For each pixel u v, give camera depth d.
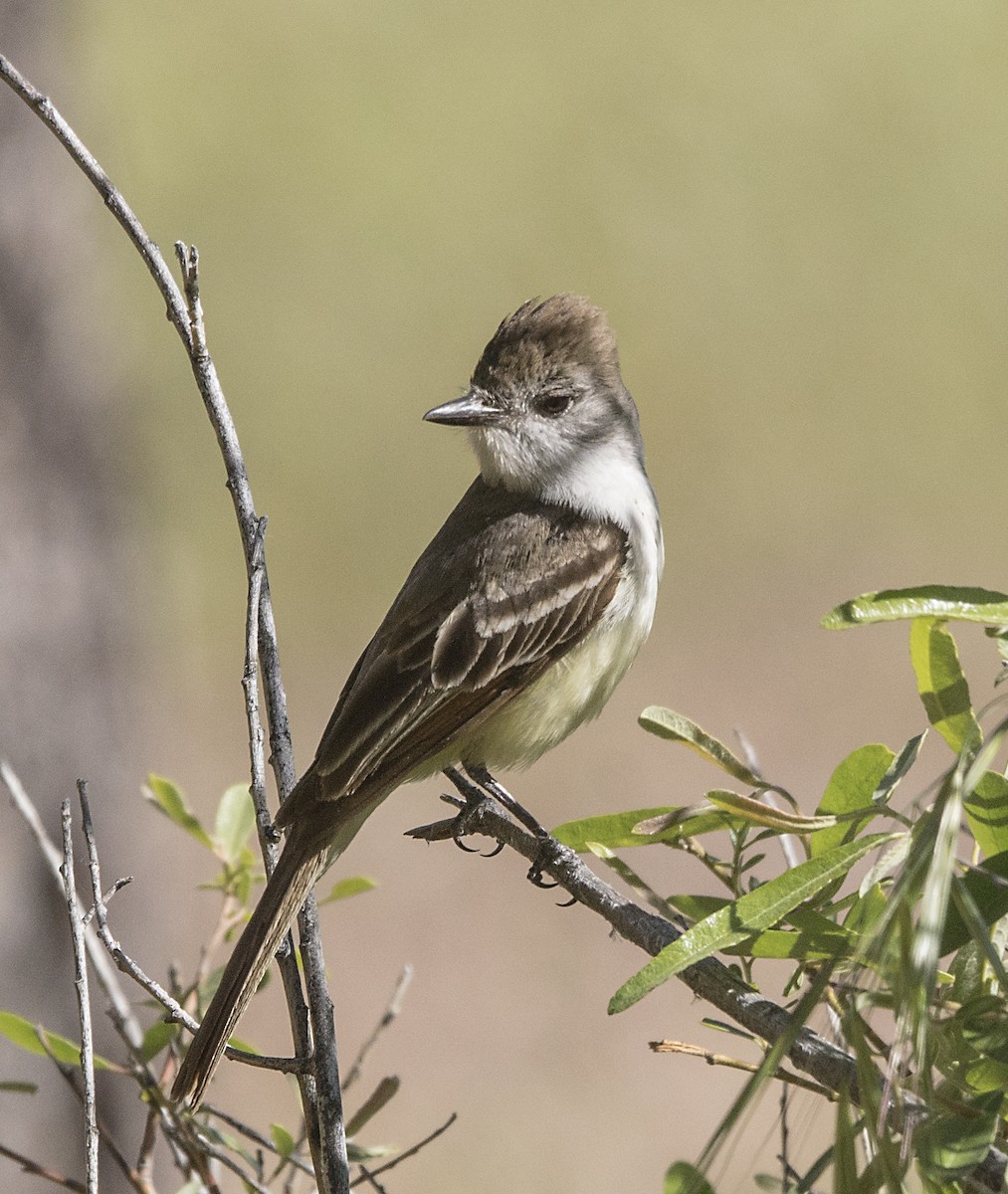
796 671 17.77
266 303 21.20
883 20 24.16
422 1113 12.75
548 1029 13.70
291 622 18.80
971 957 3.70
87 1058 4.19
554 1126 12.62
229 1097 12.52
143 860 11.04
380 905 15.09
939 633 4.28
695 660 18.09
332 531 19.55
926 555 19.48
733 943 3.89
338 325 21.00
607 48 24.08
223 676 18.25
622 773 16.33
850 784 4.41
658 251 22.31
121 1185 9.73
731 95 23.61
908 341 21.89
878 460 20.72
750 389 21.58
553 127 23.00
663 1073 13.17
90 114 12.04
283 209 22.00
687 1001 13.98
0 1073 9.52
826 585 19.09
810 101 23.50
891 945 3.05
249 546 4.98
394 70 22.80
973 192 22.84
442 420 7.20
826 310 21.83
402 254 21.64
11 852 9.76
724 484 20.53
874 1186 3.09
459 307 21.45
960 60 23.81
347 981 14.21
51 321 10.72
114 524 11.09
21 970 9.69
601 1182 12.16
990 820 4.03
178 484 19.94
